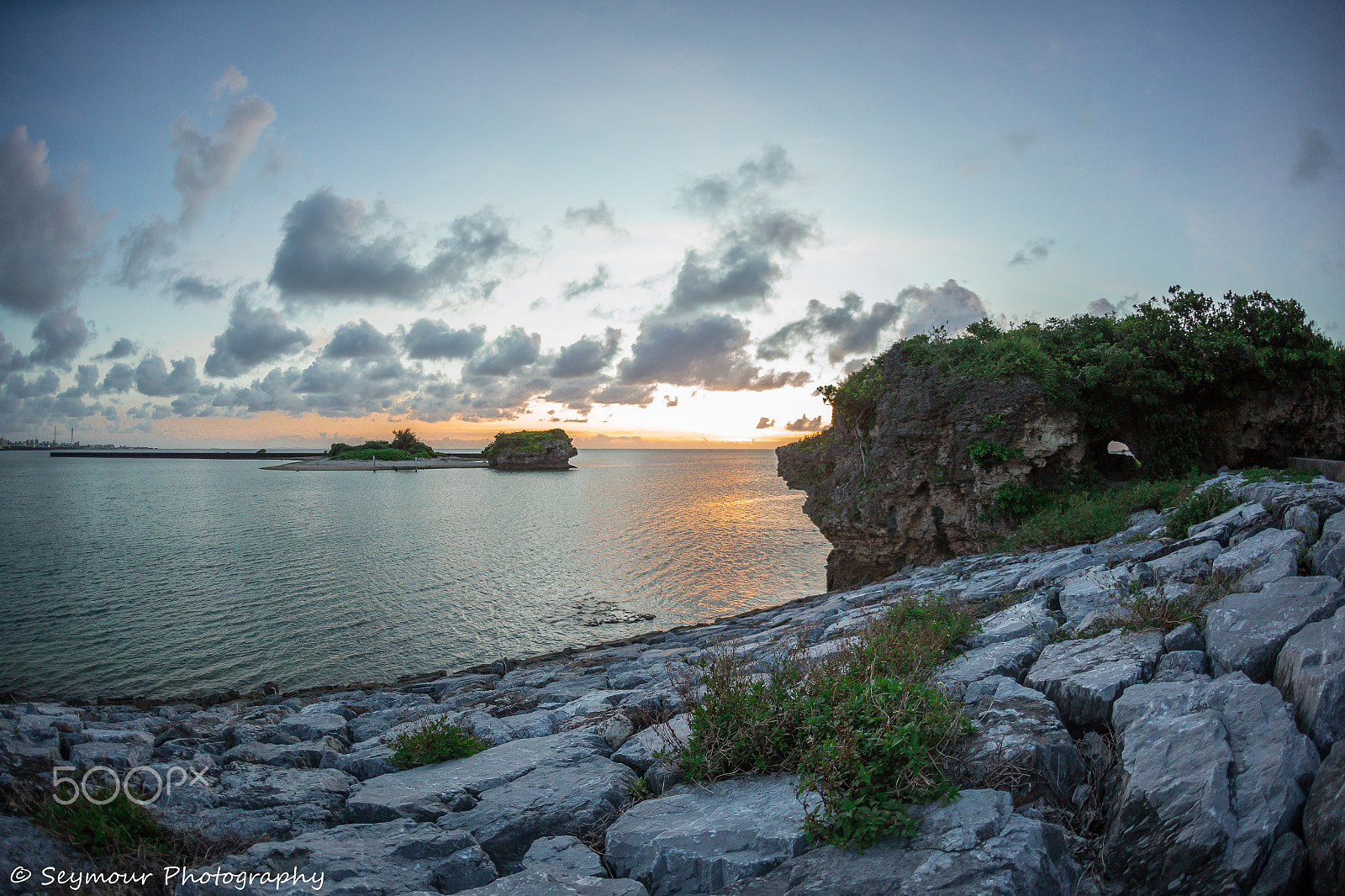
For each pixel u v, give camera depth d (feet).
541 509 244.63
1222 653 18.93
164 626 90.07
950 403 70.03
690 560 142.41
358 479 440.04
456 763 22.63
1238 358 66.28
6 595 106.11
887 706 17.51
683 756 19.65
